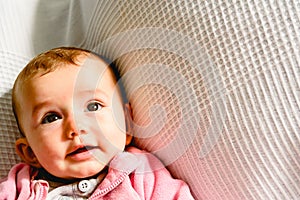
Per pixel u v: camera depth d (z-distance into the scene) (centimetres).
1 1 91
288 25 61
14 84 77
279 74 61
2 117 81
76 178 75
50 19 96
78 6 90
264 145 64
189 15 64
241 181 67
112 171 74
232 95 63
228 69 63
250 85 62
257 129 63
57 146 71
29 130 73
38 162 77
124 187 73
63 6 97
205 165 69
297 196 67
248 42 62
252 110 63
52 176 77
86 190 73
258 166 65
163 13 66
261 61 62
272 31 61
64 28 95
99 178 75
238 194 68
